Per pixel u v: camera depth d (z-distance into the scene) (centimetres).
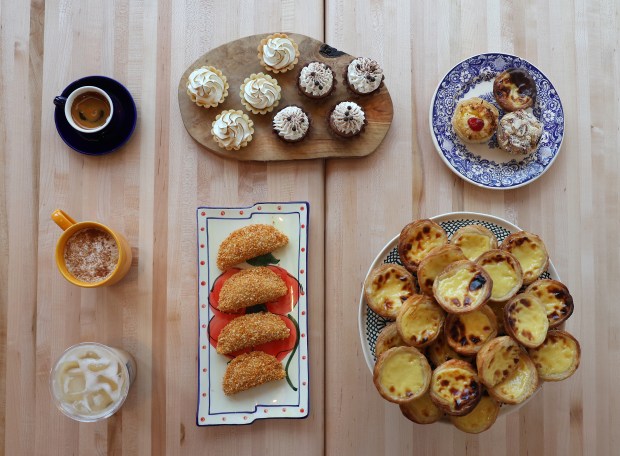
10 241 110
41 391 108
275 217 110
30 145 111
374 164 112
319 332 109
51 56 112
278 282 107
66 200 111
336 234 111
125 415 108
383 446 108
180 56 112
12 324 109
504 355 89
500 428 110
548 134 112
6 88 112
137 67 112
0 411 107
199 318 108
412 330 91
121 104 109
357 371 108
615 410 111
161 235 111
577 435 110
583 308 113
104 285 106
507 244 98
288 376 107
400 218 111
